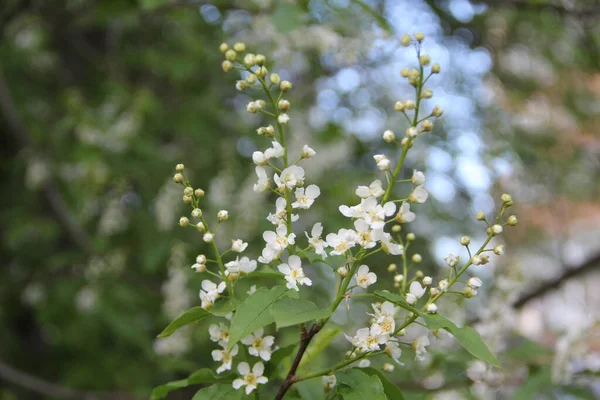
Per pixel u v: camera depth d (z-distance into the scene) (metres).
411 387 3.34
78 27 6.09
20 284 6.07
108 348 5.78
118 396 5.33
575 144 6.44
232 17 4.86
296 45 4.55
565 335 3.15
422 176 1.69
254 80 1.80
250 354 1.87
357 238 1.67
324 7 4.14
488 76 5.95
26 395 6.17
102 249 5.26
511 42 5.88
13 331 6.45
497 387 3.30
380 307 1.83
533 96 6.23
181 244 4.68
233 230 4.86
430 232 5.82
